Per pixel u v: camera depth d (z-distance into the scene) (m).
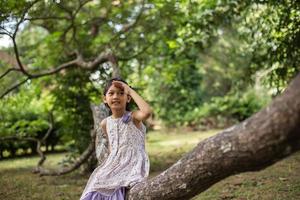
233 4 8.12
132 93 3.77
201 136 15.52
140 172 3.61
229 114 18.19
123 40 9.48
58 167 9.42
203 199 5.30
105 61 7.89
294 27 6.98
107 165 3.70
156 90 18.89
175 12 8.84
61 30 9.72
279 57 7.43
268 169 6.94
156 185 3.17
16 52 7.42
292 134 2.37
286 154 2.48
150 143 13.86
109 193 3.54
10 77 9.81
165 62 10.35
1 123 10.00
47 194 6.32
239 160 2.65
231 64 16.88
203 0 7.77
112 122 3.84
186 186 2.99
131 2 9.93
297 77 2.40
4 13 6.37
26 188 6.85
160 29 9.78
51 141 12.74
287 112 2.34
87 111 8.67
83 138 8.55
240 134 2.61
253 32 8.40
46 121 12.06
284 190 5.45
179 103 19.03
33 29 13.73
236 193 5.49
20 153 12.87
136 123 3.83
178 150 11.20
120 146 3.74
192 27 8.73
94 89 8.84
